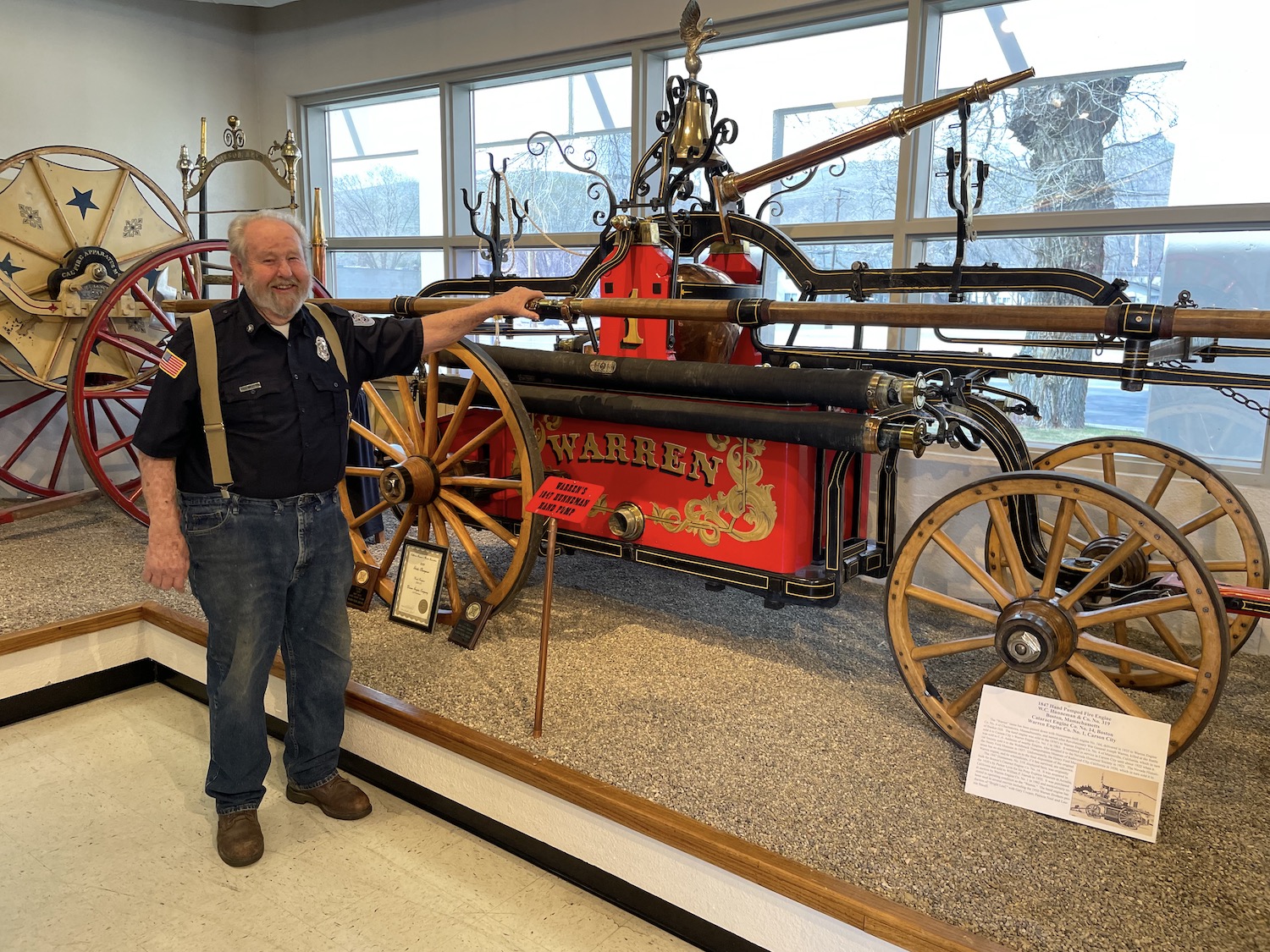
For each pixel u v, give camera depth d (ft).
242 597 6.68
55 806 7.98
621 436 9.28
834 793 6.63
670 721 7.70
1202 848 6.06
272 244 6.28
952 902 5.46
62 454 15.25
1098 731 6.35
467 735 7.31
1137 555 8.18
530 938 6.43
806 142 13.26
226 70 17.94
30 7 15.11
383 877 7.06
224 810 7.30
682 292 9.34
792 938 5.82
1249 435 10.44
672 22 13.29
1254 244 10.28
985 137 11.88
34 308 12.65
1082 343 7.81
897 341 12.64
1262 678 8.87
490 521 9.29
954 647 7.05
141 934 6.39
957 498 6.96
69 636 9.73
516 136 16.19
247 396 6.39
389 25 16.42
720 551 8.73
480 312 7.64
